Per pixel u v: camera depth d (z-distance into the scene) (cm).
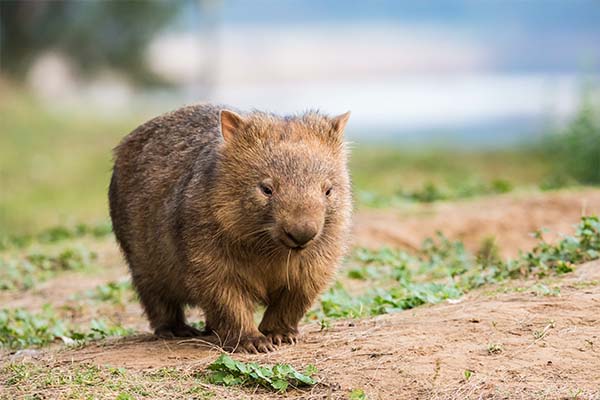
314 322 1035
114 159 1113
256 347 912
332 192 904
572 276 1045
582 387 762
